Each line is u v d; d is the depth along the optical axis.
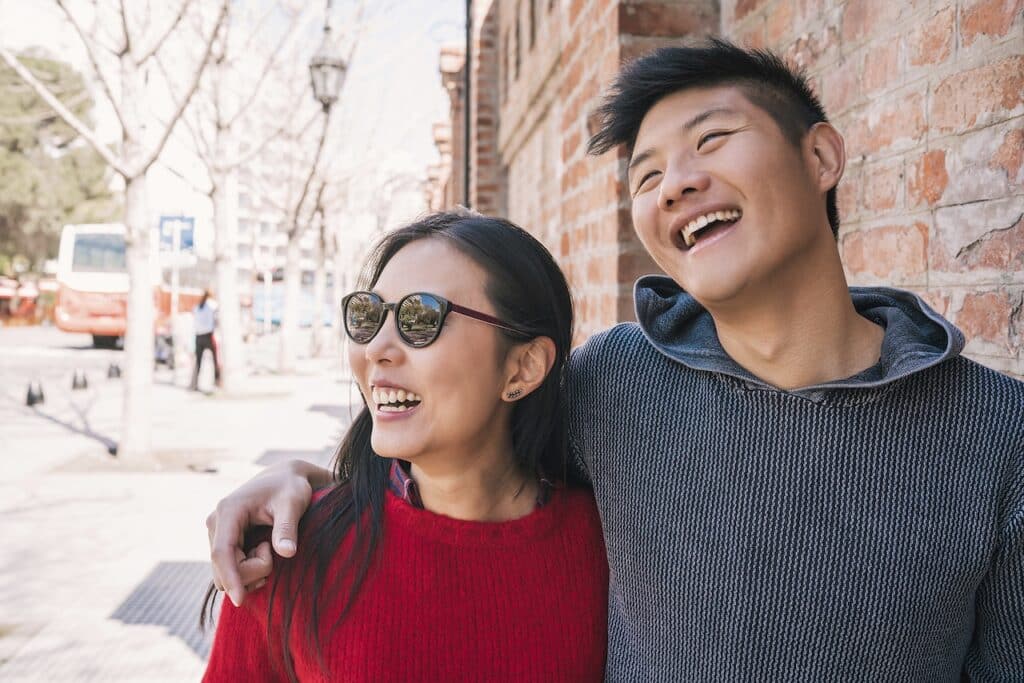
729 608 1.19
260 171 22.33
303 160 18.12
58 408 11.62
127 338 7.83
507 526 1.27
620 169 2.84
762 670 1.18
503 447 1.33
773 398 1.16
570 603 1.30
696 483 1.22
